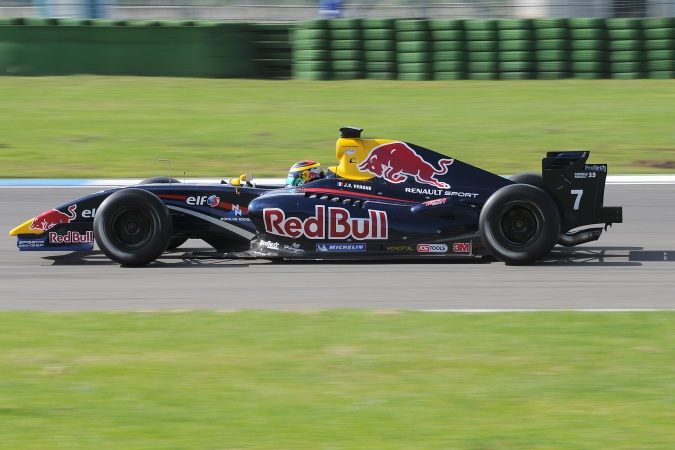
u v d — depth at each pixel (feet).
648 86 231.30
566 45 239.50
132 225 100.01
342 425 56.75
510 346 71.51
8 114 213.66
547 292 88.53
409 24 242.99
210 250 111.14
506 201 96.22
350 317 80.07
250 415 58.54
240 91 236.63
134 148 184.03
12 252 110.42
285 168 167.22
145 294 89.81
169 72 255.50
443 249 99.50
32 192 148.05
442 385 63.62
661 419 57.06
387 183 101.96
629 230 119.55
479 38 240.94
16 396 62.03
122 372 66.64
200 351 71.15
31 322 79.77
